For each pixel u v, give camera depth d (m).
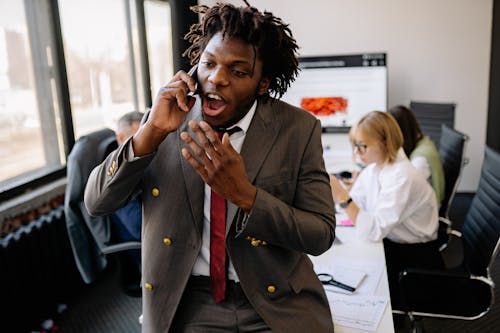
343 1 4.87
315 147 1.06
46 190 2.87
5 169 2.78
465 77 4.88
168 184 1.05
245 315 1.09
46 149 3.15
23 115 2.92
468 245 2.12
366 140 2.19
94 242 2.43
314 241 0.99
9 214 2.57
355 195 2.45
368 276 1.65
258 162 1.02
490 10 4.71
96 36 3.49
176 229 1.05
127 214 2.25
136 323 2.73
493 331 2.64
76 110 3.35
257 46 0.93
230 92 0.93
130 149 0.95
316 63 4.31
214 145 0.85
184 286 1.06
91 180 1.03
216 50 0.92
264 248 1.03
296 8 4.94
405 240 2.29
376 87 4.30
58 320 2.75
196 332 1.09
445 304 1.97
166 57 4.32
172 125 0.94
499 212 1.84
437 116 4.32
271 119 1.06
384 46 4.92
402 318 2.44
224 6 0.96
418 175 2.18
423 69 4.92
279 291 1.07
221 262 1.06
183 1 3.50
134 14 3.89
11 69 2.81
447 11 4.77
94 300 2.97
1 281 2.35
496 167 1.98
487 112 4.91
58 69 3.14
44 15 3.04
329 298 1.49
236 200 0.92
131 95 3.96
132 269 2.39
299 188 1.05
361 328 1.32
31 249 2.55
